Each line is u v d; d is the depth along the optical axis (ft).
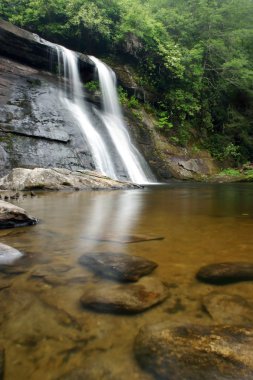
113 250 7.67
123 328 4.04
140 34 64.03
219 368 3.18
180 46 75.66
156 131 61.36
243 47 90.07
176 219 12.59
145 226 10.95
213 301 4.76
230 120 80.89
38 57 50.03
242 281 5.61
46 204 17.71
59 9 60.08
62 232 9.91
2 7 62.95
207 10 78.79
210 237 9.15
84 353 3.53
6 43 46.44
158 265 6.50
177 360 3.32
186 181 54.75
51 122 40.98
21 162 34.01
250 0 89.66
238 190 31.73
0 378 3.11
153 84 68.23
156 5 85.15
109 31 62.44
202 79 77.97
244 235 9.44
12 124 36.94
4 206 11.10
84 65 56.18
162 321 4.16
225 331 3.84
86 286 5.40
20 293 5.14
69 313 4.46
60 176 29.22
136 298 4.84
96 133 46.24
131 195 24.20
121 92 61.82
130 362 3.35
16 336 3.89
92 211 14.97
